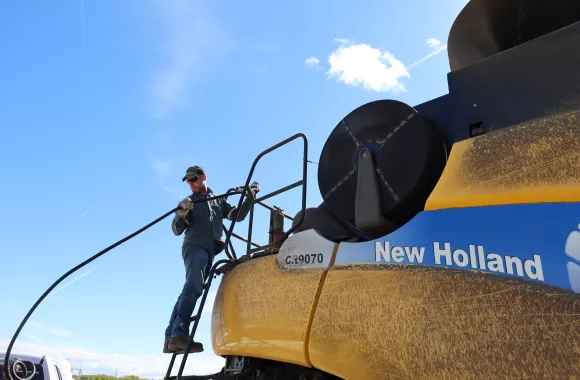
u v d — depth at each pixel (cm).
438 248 255
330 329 286
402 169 316
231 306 363
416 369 243
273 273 339
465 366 227
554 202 227
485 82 290
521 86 274
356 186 338
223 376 378
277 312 321
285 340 308
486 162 258
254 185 507
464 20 339
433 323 243
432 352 239
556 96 258
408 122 323
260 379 362
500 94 282
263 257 359
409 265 263
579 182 223
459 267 244
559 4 301
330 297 294
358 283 282
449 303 241
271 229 504
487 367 221
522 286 222
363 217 321
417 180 307
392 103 338
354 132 349
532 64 272
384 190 321
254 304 342
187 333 438
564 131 237
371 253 285
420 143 312
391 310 261
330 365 280
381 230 321
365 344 267
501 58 286
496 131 263
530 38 324
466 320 233
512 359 215
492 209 245
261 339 326
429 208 268
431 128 314
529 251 226
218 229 521
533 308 215
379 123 337
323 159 364
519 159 246
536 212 231
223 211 540
